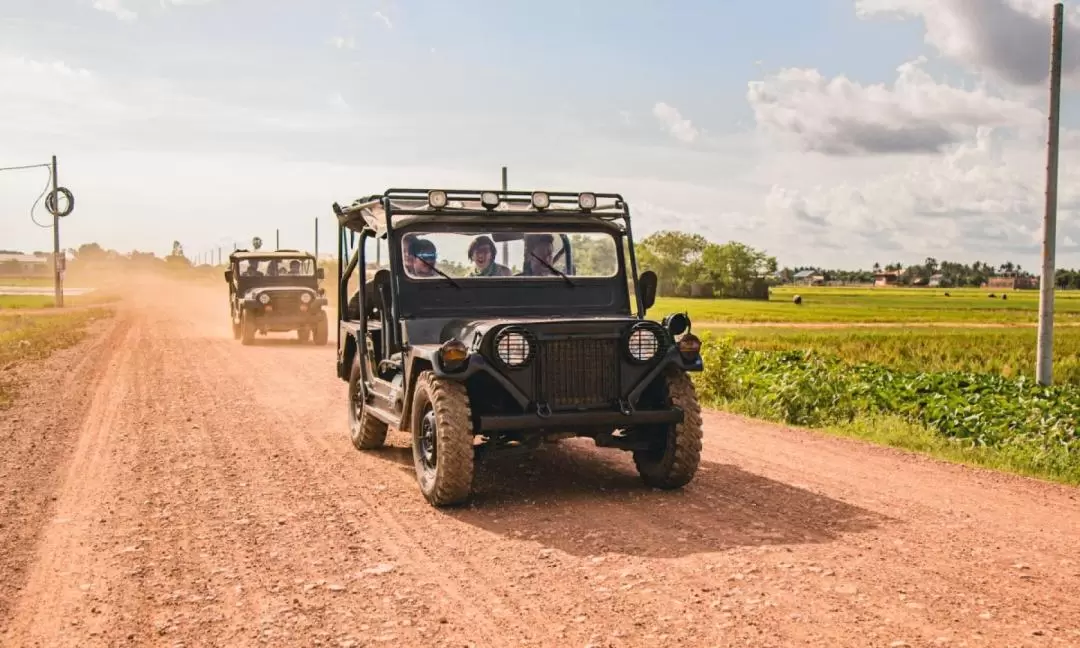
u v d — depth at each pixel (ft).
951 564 18.45
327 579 17.79
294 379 52.85
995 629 14.97
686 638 14.64
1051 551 19.40
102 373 55.11
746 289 399.44
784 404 42.91
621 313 28.40
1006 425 36.81
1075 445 33.24
